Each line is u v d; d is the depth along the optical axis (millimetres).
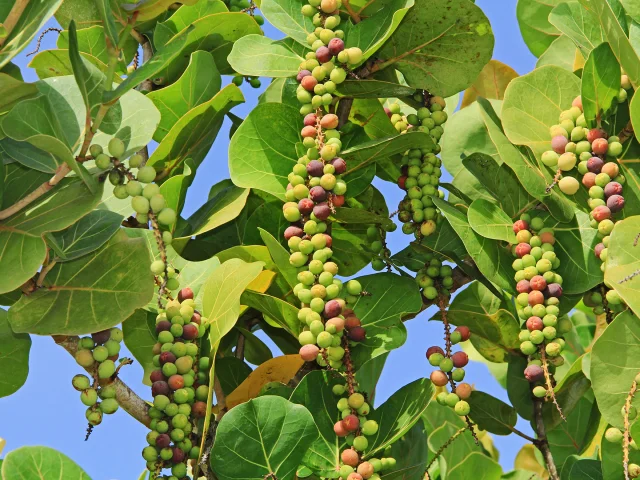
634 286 1350
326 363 1379
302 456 1365
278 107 1507
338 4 1475
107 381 1369
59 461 1341
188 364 1399
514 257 1485
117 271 1391
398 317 1449
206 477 1402
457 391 1401
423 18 1492
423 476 1431
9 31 1362
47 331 1353
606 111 1462
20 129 1297
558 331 1438
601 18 1456
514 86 1495
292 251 1409
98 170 1395
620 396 1361
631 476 1382
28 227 1348
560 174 1443
